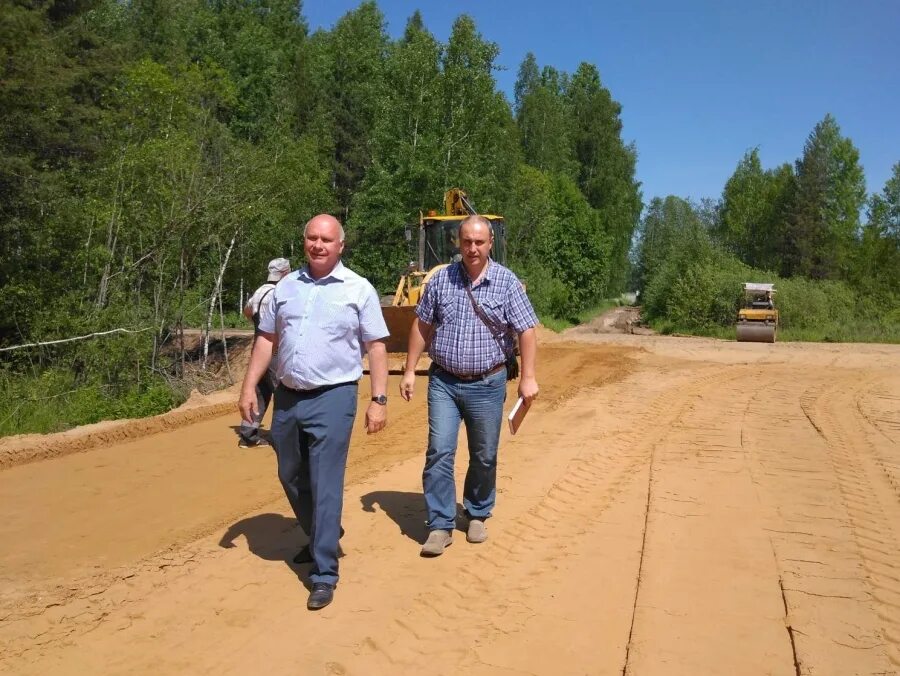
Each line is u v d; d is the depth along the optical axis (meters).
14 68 14.00
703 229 44.81
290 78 40.97
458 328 4.96
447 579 4.62
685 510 5.98
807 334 34.19
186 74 20.48
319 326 4.29
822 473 7.11
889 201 53.12
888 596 4.37
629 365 17.02
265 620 4.02
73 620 3.99
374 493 6.48
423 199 32.12
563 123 64.12
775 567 4.79
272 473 7.16
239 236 18.30
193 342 22.14
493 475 5.31
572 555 5.03
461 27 32.81
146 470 7.29
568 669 3.57
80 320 12.20
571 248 50.78
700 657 3.66
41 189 13.80
